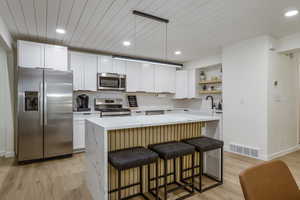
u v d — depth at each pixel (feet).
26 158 10.33
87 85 13.70
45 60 11.25
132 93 17.25
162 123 6.72
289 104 12.45
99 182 6.09
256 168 3.23
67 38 11.30
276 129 11.39
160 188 7.63
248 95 11.59
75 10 7.72
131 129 7.07
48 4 7.22
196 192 7.27
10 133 11.65
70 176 8.77
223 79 13.17
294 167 9.79
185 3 7.21
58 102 11.17
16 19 8.55
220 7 7.52
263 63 10.81
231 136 12.60
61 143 11.33
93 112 13.37
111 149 6.67
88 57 13.76
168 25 9.33
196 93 17.34
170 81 18.12
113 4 7.27
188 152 6.80
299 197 3.39
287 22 9.01
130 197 7.02
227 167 9.80
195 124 8.94
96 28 9.70
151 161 5.96
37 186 7.73
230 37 11.21
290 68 12.53
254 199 2.88
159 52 14.70
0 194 7.06
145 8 7.59
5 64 11.50
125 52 14.65
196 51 14.35
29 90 10.30
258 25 9.36
